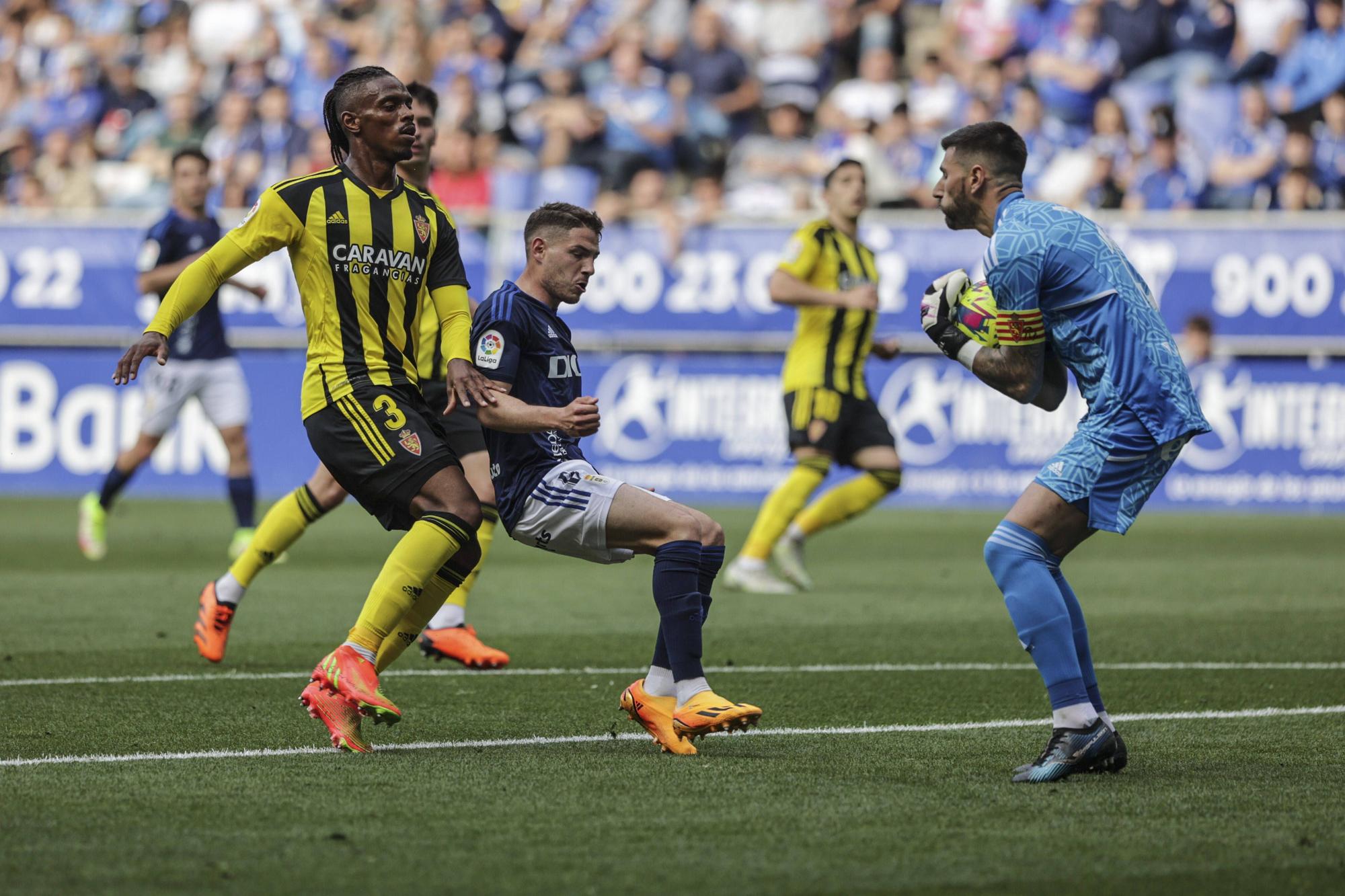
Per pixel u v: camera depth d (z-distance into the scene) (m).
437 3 67.75
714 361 51.91
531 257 17.52
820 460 32.69
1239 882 11.62
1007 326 15.59
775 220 51.72
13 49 71.38
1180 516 49.97
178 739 16.95
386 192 16.69
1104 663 23.42
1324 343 50.75
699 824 13.15
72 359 53.31
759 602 30.89
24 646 24.30
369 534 44.97
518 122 64.56
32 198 63.12
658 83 64.62
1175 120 60.56
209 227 34.69
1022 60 64.12
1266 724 18.45
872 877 11.62
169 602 29.89
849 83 64.88
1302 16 63.31
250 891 11.12
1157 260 51.50
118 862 11.84
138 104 68.38
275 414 52.91
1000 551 15.38
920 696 20.31
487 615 28.67
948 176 16.23
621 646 24.81
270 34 66.31
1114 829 13.13
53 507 49.62
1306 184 55.66
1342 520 48.81
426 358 23.52
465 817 13.34
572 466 17.06
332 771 15.24
